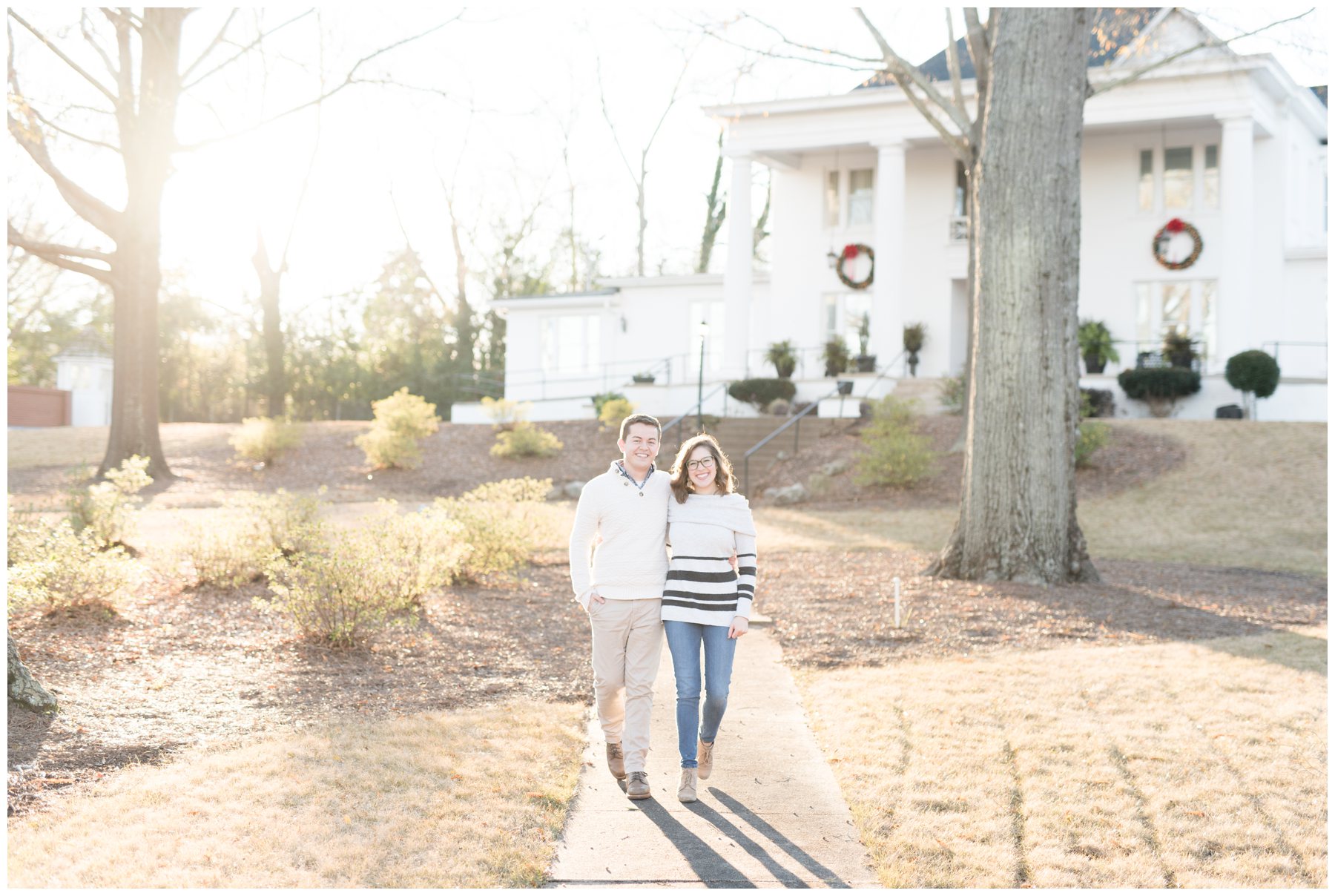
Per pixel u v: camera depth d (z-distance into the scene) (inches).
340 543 338.6
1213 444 773.3
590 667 302.4
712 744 204.4
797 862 169.6
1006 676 287.6
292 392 1669.5
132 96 784.9
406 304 1752.0
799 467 842.8
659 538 203.3
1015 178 442.9
